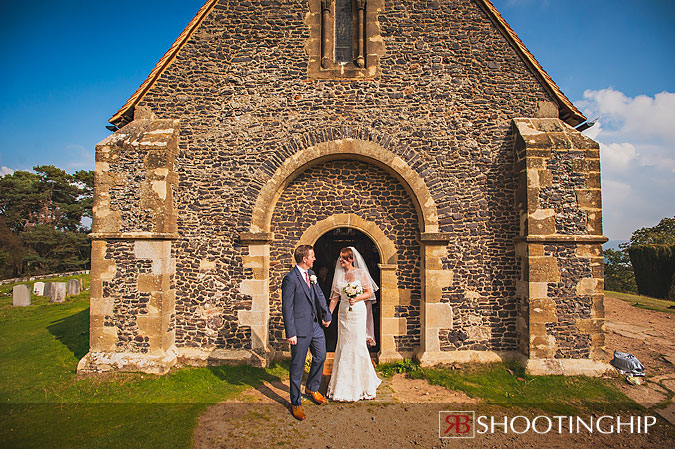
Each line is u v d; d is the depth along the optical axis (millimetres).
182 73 6641
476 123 6523
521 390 5270
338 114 6547
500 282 6289
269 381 5516
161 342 5836
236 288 6301
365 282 5109
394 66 6617
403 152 6438
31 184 30500
